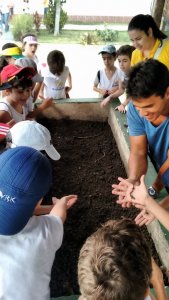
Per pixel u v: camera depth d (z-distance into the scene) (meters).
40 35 9.96
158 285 1.42
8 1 9.54
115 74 3.94
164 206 1.87
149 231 2.47
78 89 6.72
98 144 3.62
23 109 2.67
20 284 1.16
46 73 3.82
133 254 0.97
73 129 3.85
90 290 0.94
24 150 1.21
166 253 2.12
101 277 0.93
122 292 0.91
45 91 3.91
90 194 2.90
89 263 0.96
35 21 9.77
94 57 8.70
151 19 2.68
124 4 12.16
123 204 1.72
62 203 1.71
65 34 10.38
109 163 3.33
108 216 2.66
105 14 11.84
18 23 9.38
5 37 9.20
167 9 4.70
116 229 1.05
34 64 3.17
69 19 11.66
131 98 1.53
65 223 2.57
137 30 2.66
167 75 1.47
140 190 1.62
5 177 1.13
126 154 3.15
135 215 2.66
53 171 3.16
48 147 1.96
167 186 2.07
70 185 3.00
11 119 2.44
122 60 3.58
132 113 1.83
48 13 10.05
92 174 3.16
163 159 1.92
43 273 1.26
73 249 2.36
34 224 1.29
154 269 1.39
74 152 3.46
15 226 1.17
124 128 3.30
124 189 1.68
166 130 1.75
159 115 1.63
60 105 3.87
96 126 3.93
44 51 8.71
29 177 1.14
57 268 2.22
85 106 3.91
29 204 1.16
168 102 1.59
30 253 1.21
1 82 2.42
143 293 0.96
